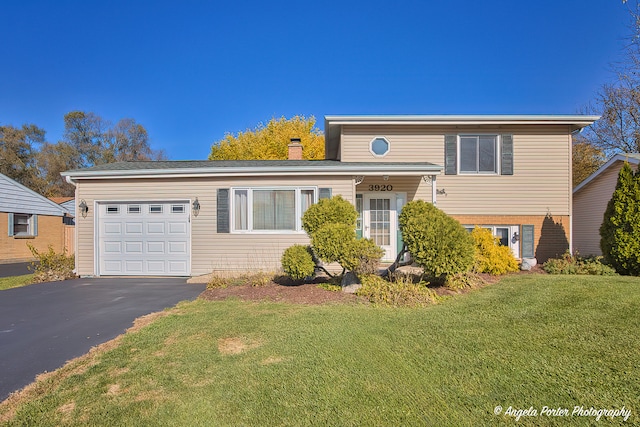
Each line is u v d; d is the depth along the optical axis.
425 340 4.13
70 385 3.22
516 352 3.70
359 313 5.38
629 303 5.36
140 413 2.75
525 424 2.48
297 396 2.93
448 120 11.17
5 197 17.09
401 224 6.76
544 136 11.38
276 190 9.73
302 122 26.45
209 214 9.83
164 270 9.91
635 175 9.09
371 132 11.55
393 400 2.83
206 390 3.08
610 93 19.72
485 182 11.33
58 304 6.62
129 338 4.47
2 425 2.62
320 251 6.70
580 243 14.25
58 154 38.25
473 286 7.20
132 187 9.98
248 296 6.65
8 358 3.99
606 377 3.07
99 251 10.04
